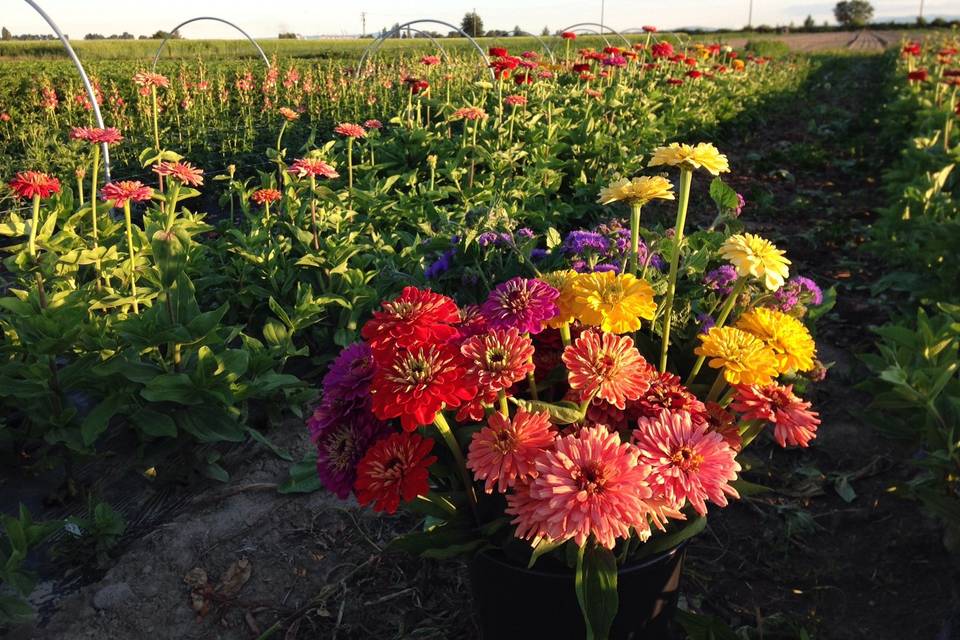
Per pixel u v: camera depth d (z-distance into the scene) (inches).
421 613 91.7
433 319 60.0
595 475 54.7
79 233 162.1
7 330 119.8
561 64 394.3
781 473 118.6
